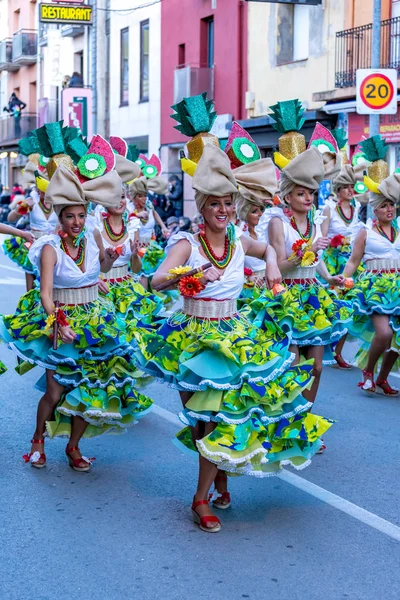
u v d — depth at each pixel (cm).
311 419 575
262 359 552
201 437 585
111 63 3572
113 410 679
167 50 3100
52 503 625
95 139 691
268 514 603
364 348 969
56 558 533
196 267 566
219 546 549
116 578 506
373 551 542
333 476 682
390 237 917
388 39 2058
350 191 1126
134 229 916
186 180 2983
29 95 5159
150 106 3253
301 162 714
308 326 714
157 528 579
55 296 682
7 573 513
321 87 2283
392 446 760
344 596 484
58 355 665
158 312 901
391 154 2091
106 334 668
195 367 548
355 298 914
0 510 611
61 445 767
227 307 577
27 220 3031
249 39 2598
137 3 3300
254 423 551
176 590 491
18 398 938
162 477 682
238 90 2658
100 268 711
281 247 720
